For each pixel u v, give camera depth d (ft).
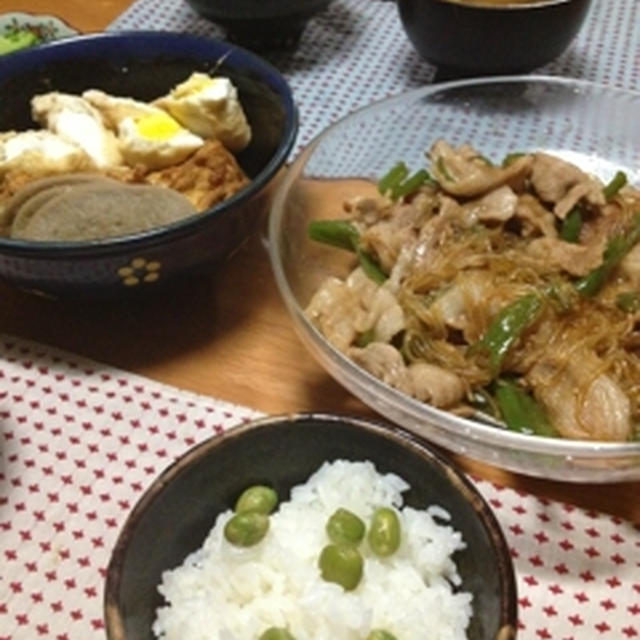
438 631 0.86
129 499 1.08
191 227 1.15
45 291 1.23
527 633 0.94
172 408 1.19
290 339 1.29
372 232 1.29
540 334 1.18
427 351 1.18
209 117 1.42
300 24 1.82
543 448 0.96
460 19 1.57
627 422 1.07
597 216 1.32
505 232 1.33
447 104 1.54
